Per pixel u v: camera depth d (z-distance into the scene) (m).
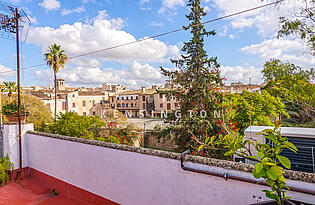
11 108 6.51
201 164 2.77
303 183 2.05
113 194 3.98
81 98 47.00
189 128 5.86
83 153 4.60
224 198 2.55
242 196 2.41
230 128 5.73
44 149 5.81
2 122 6.87
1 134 6.50
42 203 4.68
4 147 6.41
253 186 2.33
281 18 7.57
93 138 7.83
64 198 4.89
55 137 5.39
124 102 52.44
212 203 2.66
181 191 2.98
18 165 6.44
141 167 3.50
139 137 10.03
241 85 34.12
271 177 1.56
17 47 6.61
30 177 6.35
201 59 6.40
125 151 3.76
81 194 4.63
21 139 6.48
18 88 6.55
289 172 2.17
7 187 5.77
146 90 53.16
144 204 3.47
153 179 3.33
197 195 2.80
